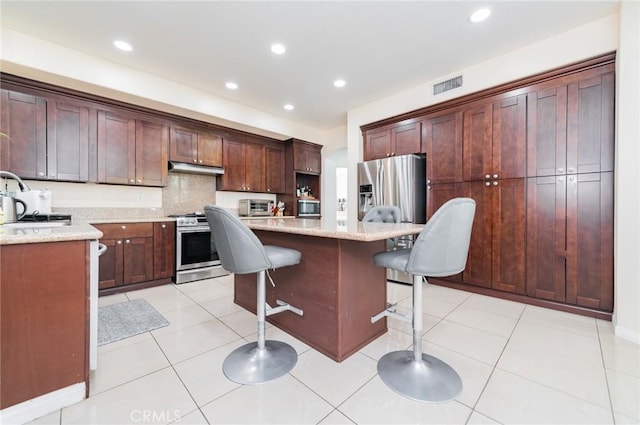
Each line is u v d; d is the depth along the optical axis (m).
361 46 2.56
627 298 1.93
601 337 1.95
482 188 2.87
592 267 2.29
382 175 3.60
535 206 2.56
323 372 1.56
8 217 1.93
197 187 4.23
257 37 2.43
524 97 2.61
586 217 2.31
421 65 2.90
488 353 1.75
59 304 1.25
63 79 2.62
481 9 2.08
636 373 1.53
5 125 2.53
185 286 3.33
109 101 3.08
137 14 2.12
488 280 2.86
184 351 1.79
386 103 3.70
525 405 1.29
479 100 2.89
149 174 3.43
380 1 1.99
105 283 2.94
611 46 2.15
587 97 2.29
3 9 2.05
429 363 1.58
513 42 2.50
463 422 1.19
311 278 1.85
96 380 1.48
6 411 1.14
